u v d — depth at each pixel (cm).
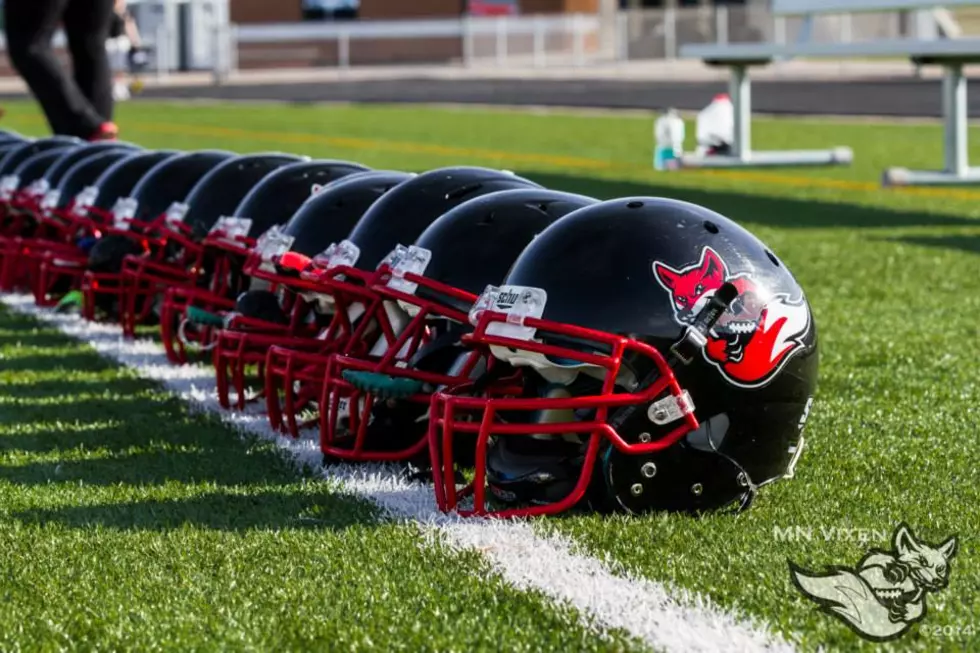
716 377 490
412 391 541
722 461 495
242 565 455
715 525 484
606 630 398
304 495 538
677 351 480
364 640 395
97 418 678
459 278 565
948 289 1013
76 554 470
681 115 3050
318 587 434
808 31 2205
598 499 495
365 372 557
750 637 390
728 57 2000
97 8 1480
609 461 485
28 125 2816
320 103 3538
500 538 475
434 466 504
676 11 4647
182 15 5128
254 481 559
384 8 5294
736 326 491
